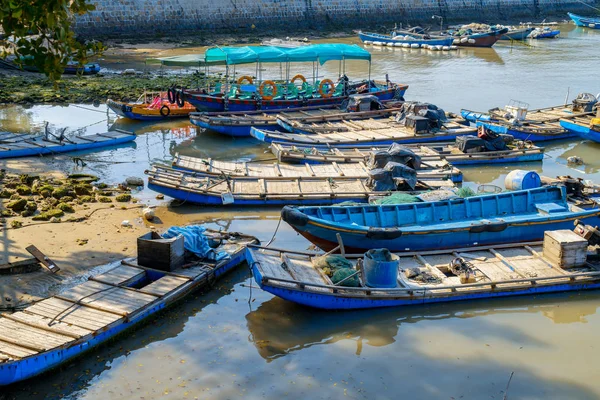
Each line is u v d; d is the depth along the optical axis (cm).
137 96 3647
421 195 1877
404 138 2758
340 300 1401
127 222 1842
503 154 2611
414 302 1449
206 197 2034
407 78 4638
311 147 2575
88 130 3052
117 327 1269
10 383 1120
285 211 1572
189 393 1159
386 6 7825
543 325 1413
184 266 1516
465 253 1662
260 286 1355
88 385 1166
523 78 4616
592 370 1259
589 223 1795
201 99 3134
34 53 1168
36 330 1218
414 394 1175
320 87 3431
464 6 8544
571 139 3038
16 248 1628
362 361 1273
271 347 1306
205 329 1356
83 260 1594
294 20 7088
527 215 1803
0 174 2205
